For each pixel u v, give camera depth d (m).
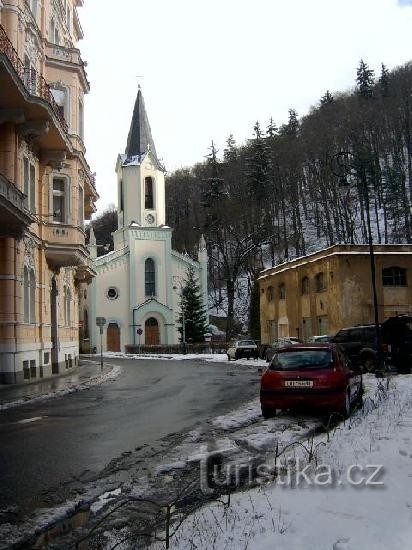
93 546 5.23
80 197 30.48
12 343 21.81
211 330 67.19
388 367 22.84
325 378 11.54
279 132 95.88
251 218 76.56
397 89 92.44
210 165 80.62
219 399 16.52
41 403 16.28
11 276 21.95
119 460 8.66
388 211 77.56
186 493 6.72
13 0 22.50
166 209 101.75
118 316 67.88
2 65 18.20
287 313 43.00
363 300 35.00
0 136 22.23
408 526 4.78
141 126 73.38
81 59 30.09
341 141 82.56
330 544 4.49
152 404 15.51
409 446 7.71
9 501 6.63
